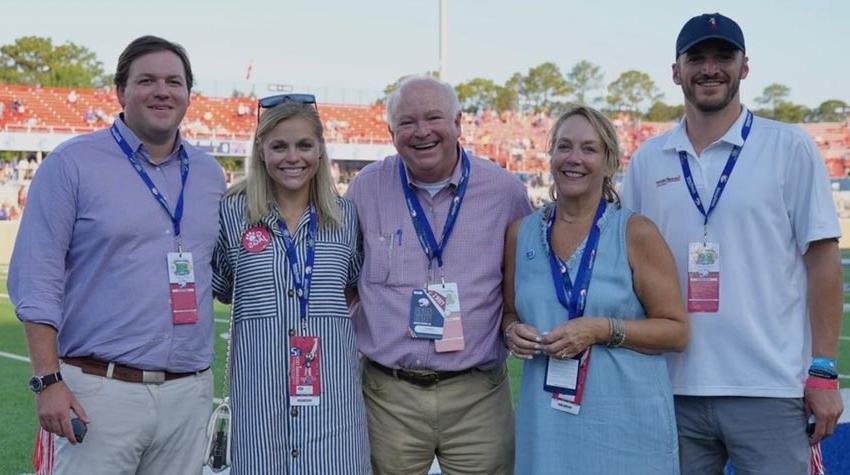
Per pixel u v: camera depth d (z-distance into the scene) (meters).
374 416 3.79
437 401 3.70
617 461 3.28
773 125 3.45
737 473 3.49
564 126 3.38
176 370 3.35
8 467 5.25
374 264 3.71
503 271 3.77
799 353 3.43
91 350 3.26
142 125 3.32
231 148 34.66
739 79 3.42
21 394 7.18
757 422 3.39
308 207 3.55
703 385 3.42
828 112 68.06
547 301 3.39
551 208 3.54
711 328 3.41
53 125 34.81
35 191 3.24
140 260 3.28
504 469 3.83
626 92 76.12
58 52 60.44
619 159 3.42
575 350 3.23
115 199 3.26
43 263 3.19
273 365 3.38
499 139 42.34
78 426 3.17
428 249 3.70
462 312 3.67
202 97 37.25
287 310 3.39
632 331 3.25
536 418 3.38
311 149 3.44
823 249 3.37
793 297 3.43
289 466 3.36
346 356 3.48
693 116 3.51
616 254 3.35
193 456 3.45
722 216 3.40
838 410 3.37
